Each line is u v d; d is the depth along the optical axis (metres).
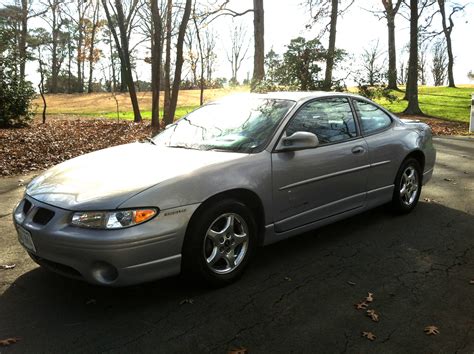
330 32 19.66
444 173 8.11
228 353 2.72
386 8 24.80
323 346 2.79
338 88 16.30
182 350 2.76
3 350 2.76
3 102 15.88
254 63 16.66
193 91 43.59
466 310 3.23
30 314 3.21
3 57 16.27
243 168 3.62
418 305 3.30
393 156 5.08
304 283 3.66
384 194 5.07
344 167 4.43
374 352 2.73
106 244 2.95
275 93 4.73
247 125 4.18
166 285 3.63
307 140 3.83
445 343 2.83
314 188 4.16
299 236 4.77
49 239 3.09
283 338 2.88
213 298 3.41
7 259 4.21
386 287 3.59
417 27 22.86
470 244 4.52
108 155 3.98
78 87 63.97
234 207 3.53
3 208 5.96
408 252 4.31
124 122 19.42
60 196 3.25
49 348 2.79
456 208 5.78
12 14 26.81
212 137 4.18
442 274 3.83
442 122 20.09
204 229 3.35
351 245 4.50
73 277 3.18
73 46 59.31
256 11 16.34
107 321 3.10
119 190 3.13
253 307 3.27
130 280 3.06
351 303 3.33
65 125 17.83
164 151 3.94
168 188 3.19
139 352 2.74
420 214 5.52
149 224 3.07
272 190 3.80
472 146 11.77
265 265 4.02
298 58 16.00
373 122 5.08
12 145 11.23
